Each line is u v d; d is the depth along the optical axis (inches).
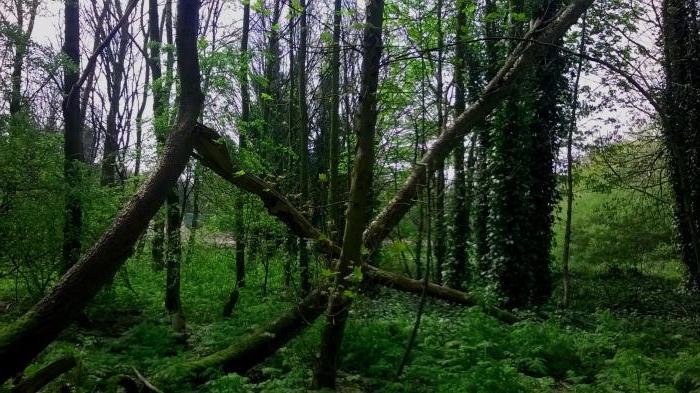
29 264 350.6
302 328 277.9
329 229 308.2
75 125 374.0
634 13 507.2
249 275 545.6
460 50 398.9
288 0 231.5
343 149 572.1
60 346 278.7
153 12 430.6
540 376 289.3
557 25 302.5
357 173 239.5
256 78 344.2
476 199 534.6
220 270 565.3
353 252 245.1
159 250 475.2
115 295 411.2
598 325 380.8
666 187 659.4
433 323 340.8
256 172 350.0
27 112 343.3
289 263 391.2
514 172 475.8
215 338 308.3
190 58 254.1
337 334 250.5
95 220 371.9
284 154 506.6
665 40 521.3
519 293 484.4
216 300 439.2
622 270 690.8
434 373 259.6
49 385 222.1
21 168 326.3
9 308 358.6
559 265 731.4
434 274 601.6
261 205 406.6
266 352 271.4
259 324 326.3
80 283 216.8
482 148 528.1
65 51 378.3
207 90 345.4
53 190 339.9
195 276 527.8
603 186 573.6
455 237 578.9
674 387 251.4
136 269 554.3
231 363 262.1
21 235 333.7
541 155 506.3
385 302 451.2
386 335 315.6
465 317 362.0
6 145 319.0
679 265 670.5
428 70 352.8
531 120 492.1
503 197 486.3
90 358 267.3
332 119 435.2
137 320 370.0
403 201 287.0
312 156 600.7
